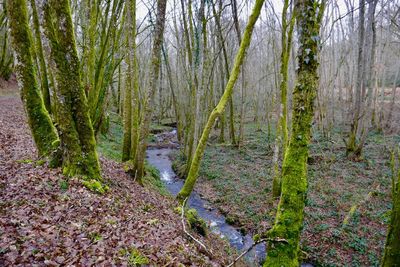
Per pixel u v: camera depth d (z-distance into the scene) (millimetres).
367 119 17000
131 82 12180
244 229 10609
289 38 10664
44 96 10867
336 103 32562
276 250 4367
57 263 4141
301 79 4387
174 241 6094
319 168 15984
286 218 4414
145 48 32750
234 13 14211
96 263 4379
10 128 14039
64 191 6508
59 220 5340
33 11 9961
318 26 4324
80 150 7438
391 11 22297
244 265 7508
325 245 9172
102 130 21016
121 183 9180
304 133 4480
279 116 11992
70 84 7125
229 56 23625
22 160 7875
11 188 6082
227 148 22000
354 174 14883
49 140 7949
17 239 4363
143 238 5711
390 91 35906
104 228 5578
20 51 7539
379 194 12180
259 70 31391
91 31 11414
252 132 27688
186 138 20141
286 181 4543
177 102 26766
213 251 7016
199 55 14766
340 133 23344
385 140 20641
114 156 14891
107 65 13719
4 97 27469
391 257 3289
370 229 9711
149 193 9977
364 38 17797
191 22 15039
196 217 8992
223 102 9867
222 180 15633
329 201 11961
